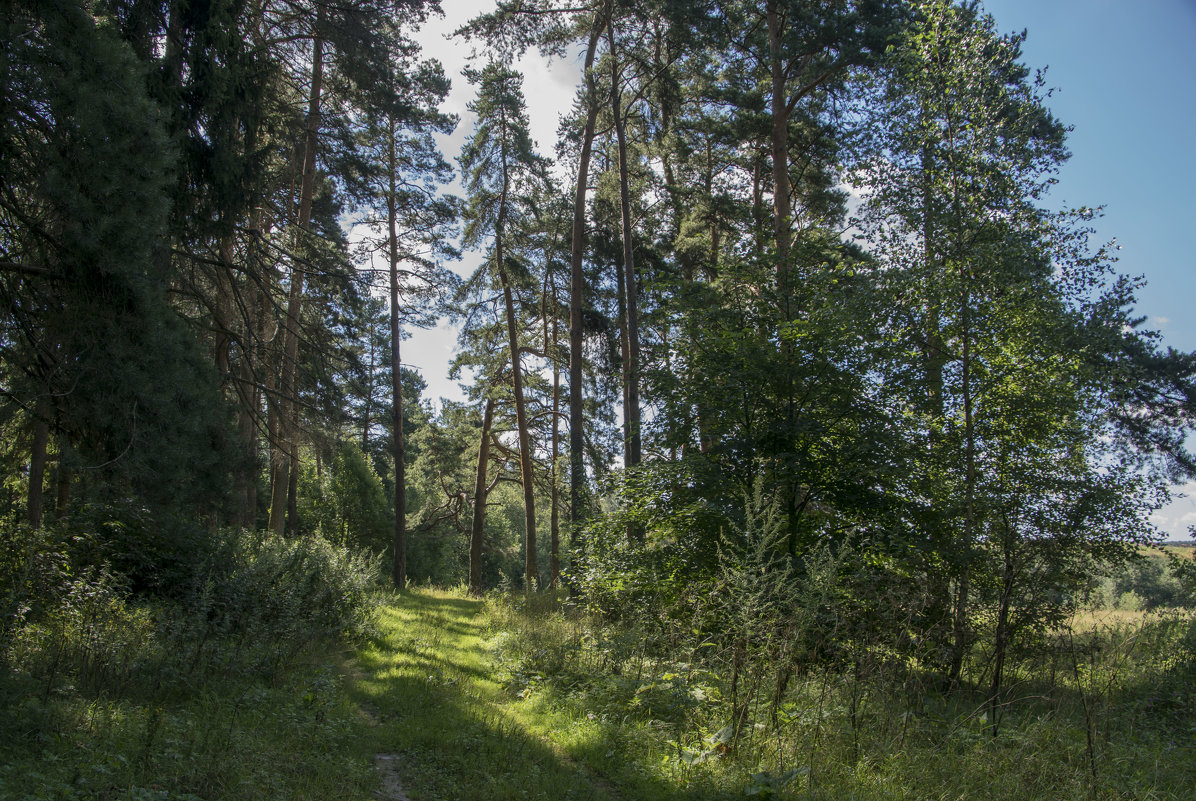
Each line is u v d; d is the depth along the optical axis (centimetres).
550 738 716
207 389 1020
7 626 704
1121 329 1112
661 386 1220
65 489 1215
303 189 1920
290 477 2989
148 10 1009
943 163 1124
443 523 3928
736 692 693
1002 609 880
